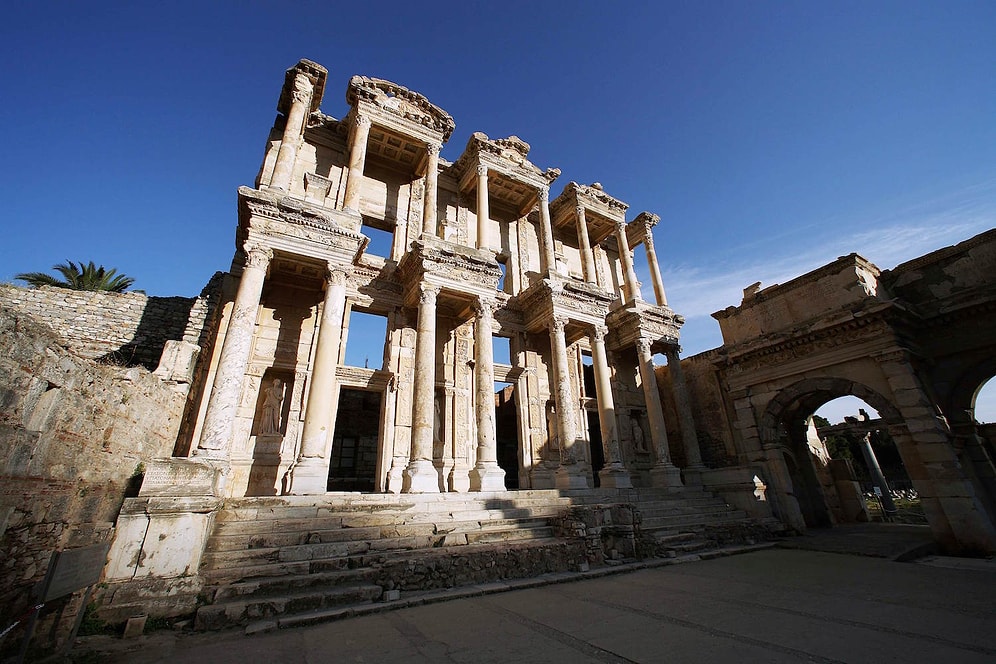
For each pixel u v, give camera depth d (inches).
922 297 711.1
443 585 373.1
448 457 778.8
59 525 270.1
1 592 219.3
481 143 954.7
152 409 414.3
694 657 223.8
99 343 701.3
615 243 1321.4
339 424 1047.0
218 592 309.0
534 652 234.4
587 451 956.6
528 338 965.8
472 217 1045.2
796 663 214.1
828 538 682.2
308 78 788.6
